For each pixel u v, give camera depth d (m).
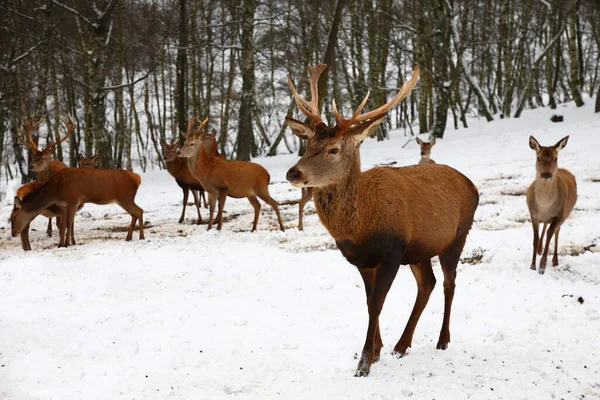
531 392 5.45
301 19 35.97
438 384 5.70
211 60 39.47
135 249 12.53
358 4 38.06
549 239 9.71
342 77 45.09
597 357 6.16
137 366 6.57
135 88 57.34
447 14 37.06
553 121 32.31
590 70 56.03
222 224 15.57
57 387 6.12
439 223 6.36
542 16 46.38
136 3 35.50
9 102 27.70
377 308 6.00
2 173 49.50
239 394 5.75
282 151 50.12
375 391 5.59
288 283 9.60
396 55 46.19
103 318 8.23
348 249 6.05
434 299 8.35
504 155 23.97
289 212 16.66
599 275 9.33
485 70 53.62
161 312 8.43
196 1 32.84
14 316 8.41
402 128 51.22
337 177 5.83
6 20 29.23
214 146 16.66
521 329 7.08
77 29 34.78
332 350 6.75
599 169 18.41
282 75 54.59
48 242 14.32
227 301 8.79
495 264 10.08
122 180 13.73
